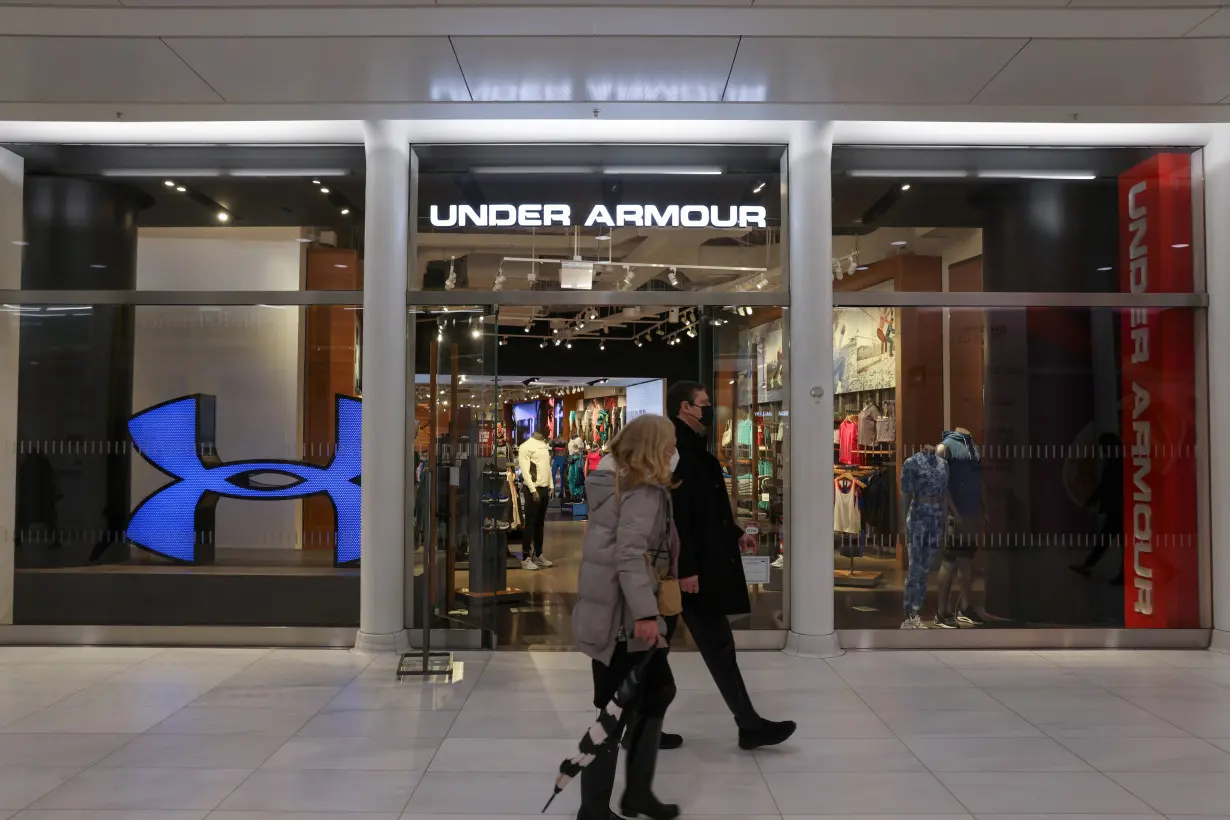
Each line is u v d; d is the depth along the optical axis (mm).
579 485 14984
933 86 4746
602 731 2924
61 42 4191
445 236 5855
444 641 5652
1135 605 5863
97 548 5836
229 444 5871
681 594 3613
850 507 5754
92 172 5961
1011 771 3547
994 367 5883
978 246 5938
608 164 5926
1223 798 3273
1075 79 4633
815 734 4004
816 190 5609
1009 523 5844
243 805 3174
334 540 5809
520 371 12398
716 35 4141
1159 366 5922
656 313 8070
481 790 3322
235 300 5898
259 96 4887
